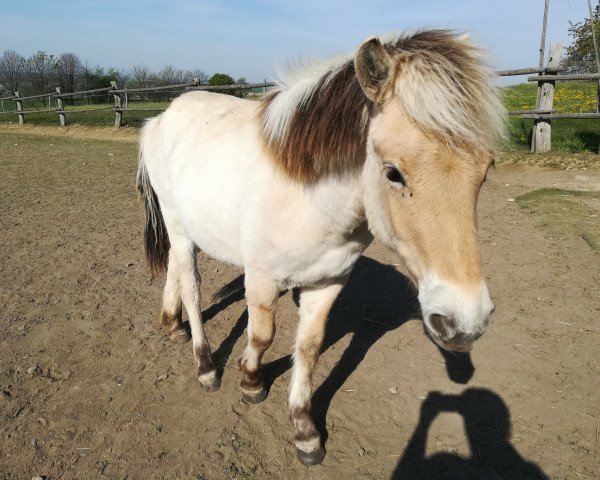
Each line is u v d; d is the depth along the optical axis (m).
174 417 2.49
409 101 1.37
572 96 14.39
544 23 8.09
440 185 1.36
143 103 18.44
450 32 1.64
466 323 1.36
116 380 2.78
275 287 2.16
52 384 2.73
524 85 20.06
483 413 2.50
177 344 3.17
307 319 2.25
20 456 2.21
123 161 9.92
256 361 2.46
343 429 2.41
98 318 3.46
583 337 3.11
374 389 2.70
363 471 2.16
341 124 1.66
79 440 2.32
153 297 3.82
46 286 3.95
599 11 11.81
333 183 1.76
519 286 3.84
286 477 2.13
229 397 2.65
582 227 5.00
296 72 1.99
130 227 5.59
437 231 1.38
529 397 2.60
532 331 3.20
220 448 2.28
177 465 2.18
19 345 3.09
